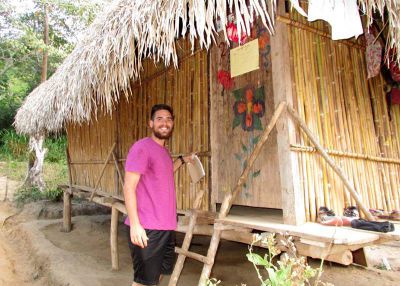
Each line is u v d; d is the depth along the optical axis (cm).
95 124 667
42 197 945
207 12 203
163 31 234
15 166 1327
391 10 206
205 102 373
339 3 221
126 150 542
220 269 421
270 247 184
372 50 330
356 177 316
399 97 360
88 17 1120
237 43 342
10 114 1645
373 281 364
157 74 463
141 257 286
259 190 317
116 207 467
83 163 718
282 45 282
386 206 337
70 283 412
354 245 221
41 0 1043
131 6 280
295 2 180
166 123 297
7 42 1129
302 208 265
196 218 312
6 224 782
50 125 597
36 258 552
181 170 404
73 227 733
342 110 319
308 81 295
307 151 280
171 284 295
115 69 305
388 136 358
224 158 356
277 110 272
